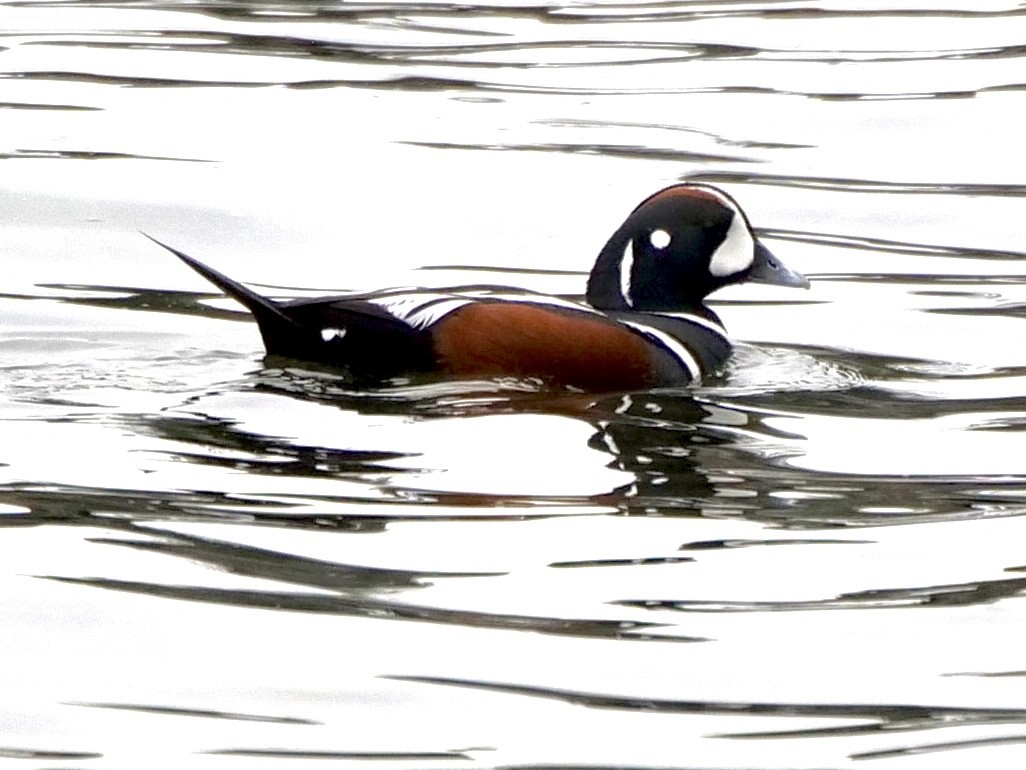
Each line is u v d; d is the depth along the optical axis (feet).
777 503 37.96
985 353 51.11
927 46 80.48
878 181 66.74
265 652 30.94
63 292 56.24
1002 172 67.46
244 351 48.80
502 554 34.86
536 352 44.96
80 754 27.84
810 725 28.89
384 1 87.97
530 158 67.77
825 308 55.93
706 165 67.51
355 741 28.25
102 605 32.42
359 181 65.62
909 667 30.89
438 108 72.79
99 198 63.72
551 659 30.91
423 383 44.78
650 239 49.73
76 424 41.63
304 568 34.04
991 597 33.47
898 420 44.14
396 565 34.37
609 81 76.13
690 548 35.42
